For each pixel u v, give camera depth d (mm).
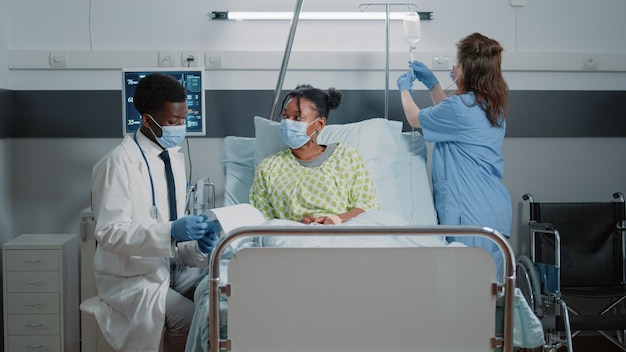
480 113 2844
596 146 3564
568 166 3555
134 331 2217
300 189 2678
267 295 1818
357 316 1833
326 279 1818
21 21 3311
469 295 1847
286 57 3020
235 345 1831
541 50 3479
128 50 3328
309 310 1826
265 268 1810
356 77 3395
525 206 3545
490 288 1848
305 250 1805
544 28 3469
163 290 2258
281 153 2818
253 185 2789
